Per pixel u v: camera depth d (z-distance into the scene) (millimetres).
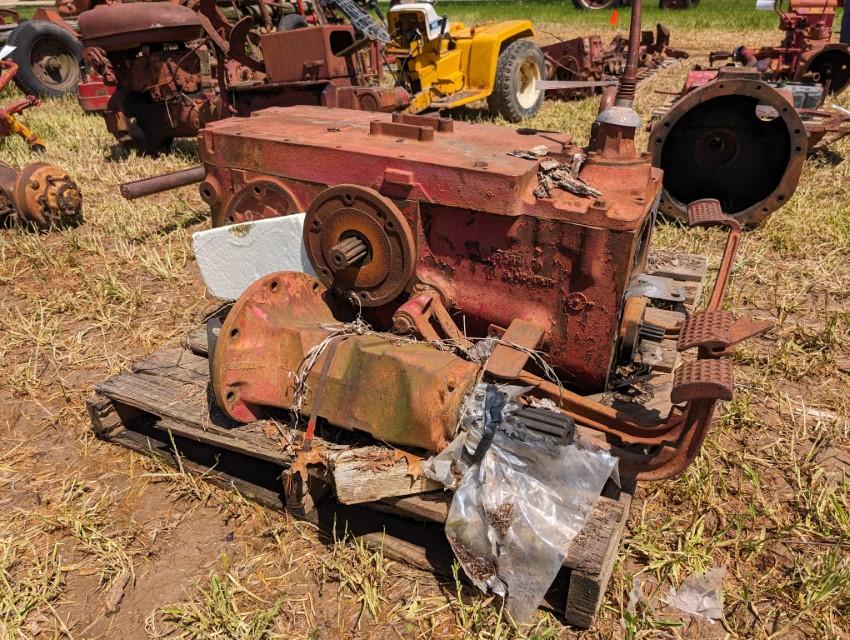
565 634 2150
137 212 5645
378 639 2143
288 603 2258
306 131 3217
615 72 11648
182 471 2754
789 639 2162
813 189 6098
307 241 2951
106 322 3936
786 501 2715
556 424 2221
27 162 6918
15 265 4680
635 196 2557
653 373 3020
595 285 2527
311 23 9703
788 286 4371
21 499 2727
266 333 2602
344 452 2342
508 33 8828
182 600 2277
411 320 2639
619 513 2252
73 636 2172
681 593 2299
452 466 2266
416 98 8219
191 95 6988
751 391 3369
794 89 7262
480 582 2174
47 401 3336
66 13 11781
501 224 2615
